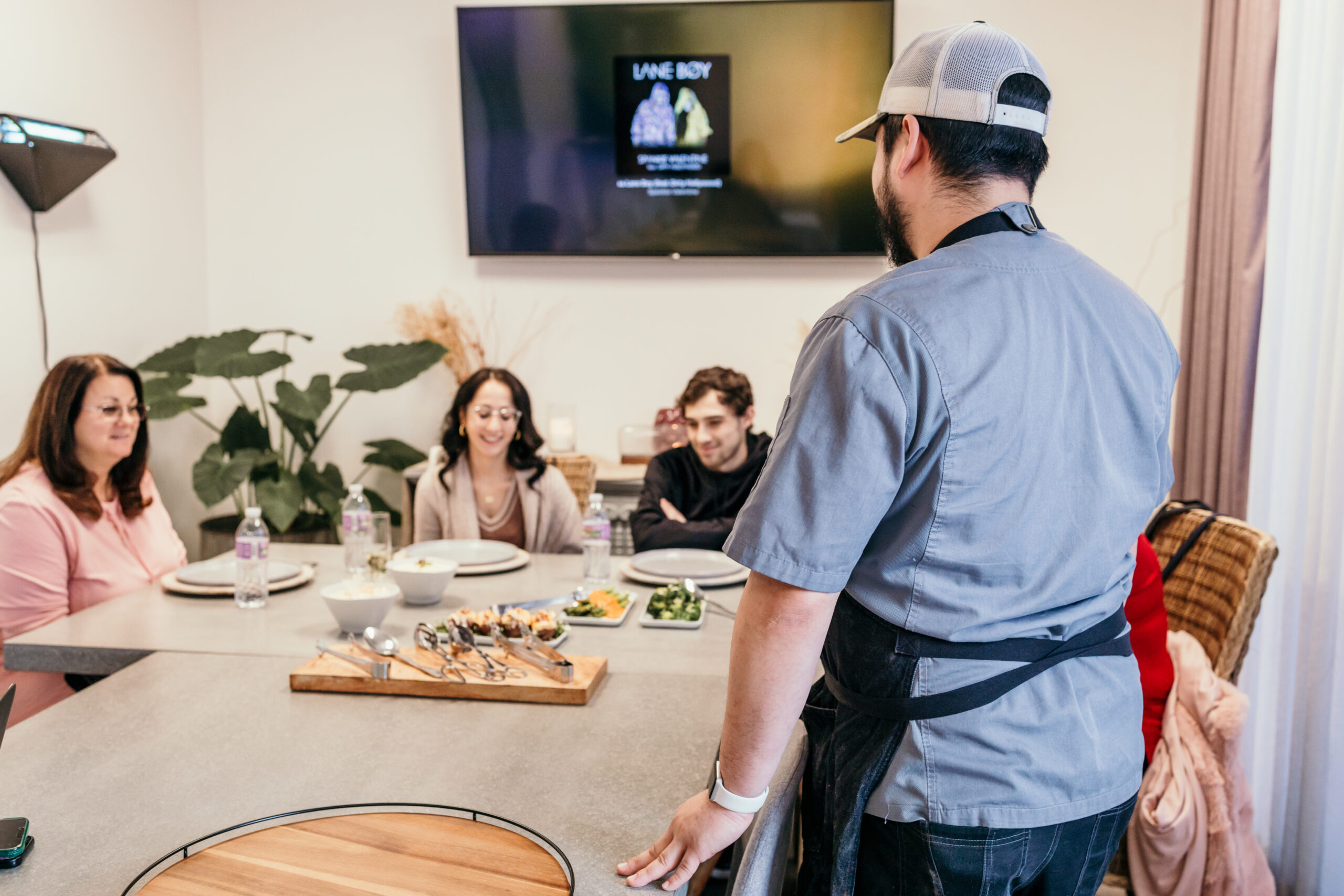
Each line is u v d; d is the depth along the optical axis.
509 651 1.46
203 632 1.66
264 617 1.76
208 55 3.79
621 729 1.23
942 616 0.89
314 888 0.85
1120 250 3.53
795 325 3.71
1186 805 1.65
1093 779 0.93
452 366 3.82
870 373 0.83
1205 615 1.91
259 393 3.63
